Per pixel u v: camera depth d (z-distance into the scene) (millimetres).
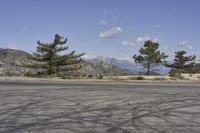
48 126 8852
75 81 30484
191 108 12406
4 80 29734
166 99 15141
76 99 14648
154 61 48469
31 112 11102
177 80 37938
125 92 18141
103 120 9781
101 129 8555
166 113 11242
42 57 43938
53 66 43312
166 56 50219
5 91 18000
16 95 16047
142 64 49094
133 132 8273
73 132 8180
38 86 21703
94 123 9320
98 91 18469
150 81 34000
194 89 21156
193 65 52812
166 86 24016
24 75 42156
